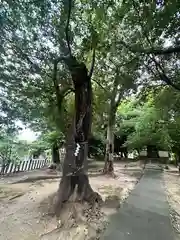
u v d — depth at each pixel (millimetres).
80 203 5918
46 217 5613
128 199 7266
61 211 5734
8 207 6512
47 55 6574
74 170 6359
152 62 6977
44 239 4539
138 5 5473
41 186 9383
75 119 6668
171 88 8898
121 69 7863
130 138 18438
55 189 8547
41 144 16672
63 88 7301
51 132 15438
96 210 5828
